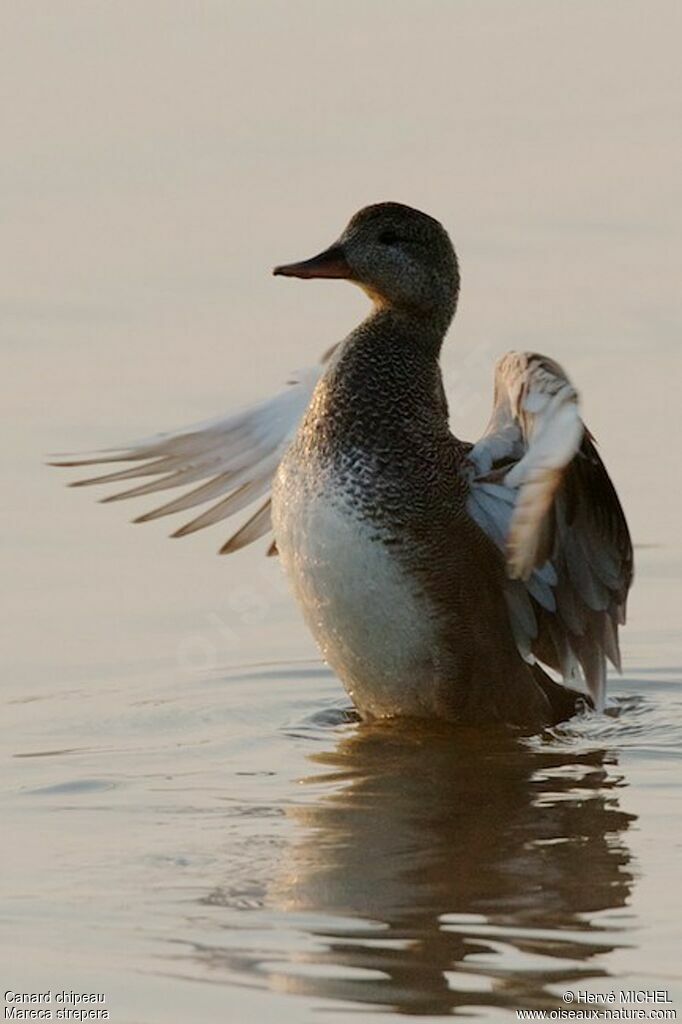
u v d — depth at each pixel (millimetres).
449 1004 8336
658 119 24156
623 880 9703
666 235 20828
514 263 20172
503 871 9852
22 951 8852
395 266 13062
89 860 9953
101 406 17000
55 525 15344
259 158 22828
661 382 17484
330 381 12781
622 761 11914
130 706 12664
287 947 8891
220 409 16844
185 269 20109
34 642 13586
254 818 10656
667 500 15523
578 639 12750
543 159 22906
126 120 23875
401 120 24109
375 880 9695
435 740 12375
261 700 12977
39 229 20953
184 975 8602
